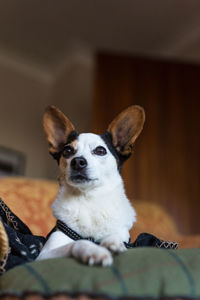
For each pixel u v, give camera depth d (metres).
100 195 1.62
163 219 3.38
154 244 1.54
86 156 1.68
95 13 5.31
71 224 1.56
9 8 5.31
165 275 1.03
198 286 1.01
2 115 6.16
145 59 4.94
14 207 2.32
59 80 6.72
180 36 5.68
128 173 4.24
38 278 1.04
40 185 2.87
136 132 1.86
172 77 4.91
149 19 5.38
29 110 6.51
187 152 4.54
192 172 4.46
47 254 1.35
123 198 1.69
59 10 5.30
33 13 5.39
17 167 5.95
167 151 4.49
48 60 6.57
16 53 6.39
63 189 1.68
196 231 4.23
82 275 1.03
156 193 4.27
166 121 4.65
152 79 4.85
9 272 1.12
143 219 3.19
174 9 5.16
